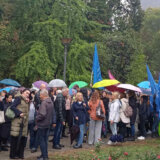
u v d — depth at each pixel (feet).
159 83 37.50
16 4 77.87
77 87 37.86
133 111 34.63
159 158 22.47
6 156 26.30
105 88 40.19
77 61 73.41
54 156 25.77
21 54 73.20
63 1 74.95
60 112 29.09
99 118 32.48
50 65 69.05
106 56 80.07
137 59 85.51
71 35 74.74
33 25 71.72
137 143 32.94
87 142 34.68
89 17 107.65
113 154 24.71
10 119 24.68
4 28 72.38
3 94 29.30
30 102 28.14
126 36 87.45
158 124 37.45
